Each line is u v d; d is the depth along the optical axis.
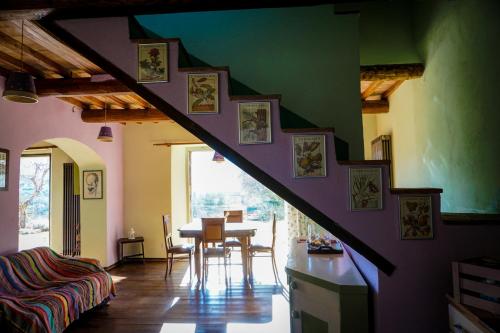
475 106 2.75
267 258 7.14
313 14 3.10
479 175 2.72
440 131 3.48
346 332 2.02
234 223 6.35
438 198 2.19
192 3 2.34
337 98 3.02
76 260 4.79
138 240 7.21
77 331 3.77
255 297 4.77
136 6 2.37
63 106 5.60
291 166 2.29
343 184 2.25
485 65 2.56
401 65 3.86
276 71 3.09
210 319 4.00
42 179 8.48
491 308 1.69
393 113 5.31
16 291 3.79
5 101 4.36
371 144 6.30
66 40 2.47
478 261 1.87
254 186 8.64
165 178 7.59
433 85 3.57
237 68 3.13
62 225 7.75
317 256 2.90
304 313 2.38
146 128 7.70
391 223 2.20
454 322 1.90
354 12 3.07
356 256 2.68
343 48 3.06
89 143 6.37
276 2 2.38
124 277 6.07
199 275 5.39
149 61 2.42
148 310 4.36
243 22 3.16
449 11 3.10
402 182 4.96
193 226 5.96
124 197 7.65
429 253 2.17
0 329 3.14
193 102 2.38
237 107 2.35
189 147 8.34
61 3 2.30
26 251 4.43
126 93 4.68
